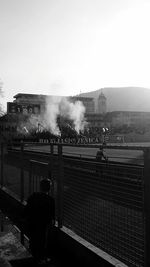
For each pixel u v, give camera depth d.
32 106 78.12
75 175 6.53
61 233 6.75
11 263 5.75
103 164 5.64
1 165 12.79
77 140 85.50
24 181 10.25
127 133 112.94
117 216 5.29
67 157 6.95
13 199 10.30
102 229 5.69
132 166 4.95
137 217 4.83
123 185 5.12
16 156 10.91
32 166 8.82
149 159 4.50
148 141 107.19
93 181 5.95
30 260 5.90
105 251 5.56
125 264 5.00
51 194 7.43
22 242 6.98
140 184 4.75
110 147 5.14
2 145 12.67
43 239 5.97
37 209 5.98
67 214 6.87
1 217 9.45
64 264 6.11
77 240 6.13
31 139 73.81
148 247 4.48
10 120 71.94
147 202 4.51
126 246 5.07
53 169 7.47
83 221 6.27
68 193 6.82
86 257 5.76
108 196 5.50
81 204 6.31
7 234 7.39
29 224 6.02
